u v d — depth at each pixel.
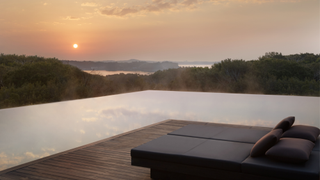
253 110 6.14
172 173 2.29
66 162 2.81
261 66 10.40
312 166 1.80
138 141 3.61
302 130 2.36
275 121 5.04
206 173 2.07
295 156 1.82
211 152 2.17
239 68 10.61
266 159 1.95
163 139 2.60
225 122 5.05
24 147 3.79
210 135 2.72
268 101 7.39
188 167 2.13
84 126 4.92
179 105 6.96
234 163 1.95
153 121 5.23
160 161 2.24
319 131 2.52
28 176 2.45
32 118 5.66
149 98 8.32
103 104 7.34
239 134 2.75
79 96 9.85
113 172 2.53
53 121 5.36
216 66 11.16
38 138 4.20
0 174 2.50
